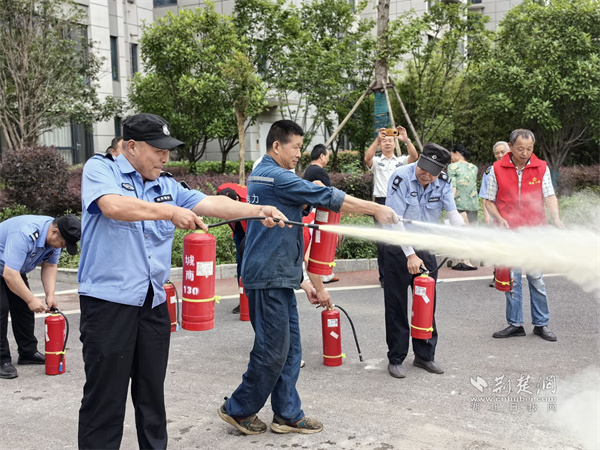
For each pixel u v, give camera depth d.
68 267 9.05
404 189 4.52
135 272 2.79
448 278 8.45
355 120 18.30
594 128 15.88
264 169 3.53
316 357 5.15
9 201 11.77
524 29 15.96
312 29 16.64
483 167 18.30
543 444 3.44
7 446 3.54
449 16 15.02
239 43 14.64
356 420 3.82
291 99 23.22
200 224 2.70
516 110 15.68
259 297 3.46
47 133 20.14
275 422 3.67
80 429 2.82
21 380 4.70
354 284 8.23
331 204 3.37
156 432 2.95
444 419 3.81
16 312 4.98
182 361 5.08
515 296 5.55
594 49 15.12
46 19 15.01
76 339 5.81
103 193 2.64
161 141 2.76
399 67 20.22
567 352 5.12
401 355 4.64
